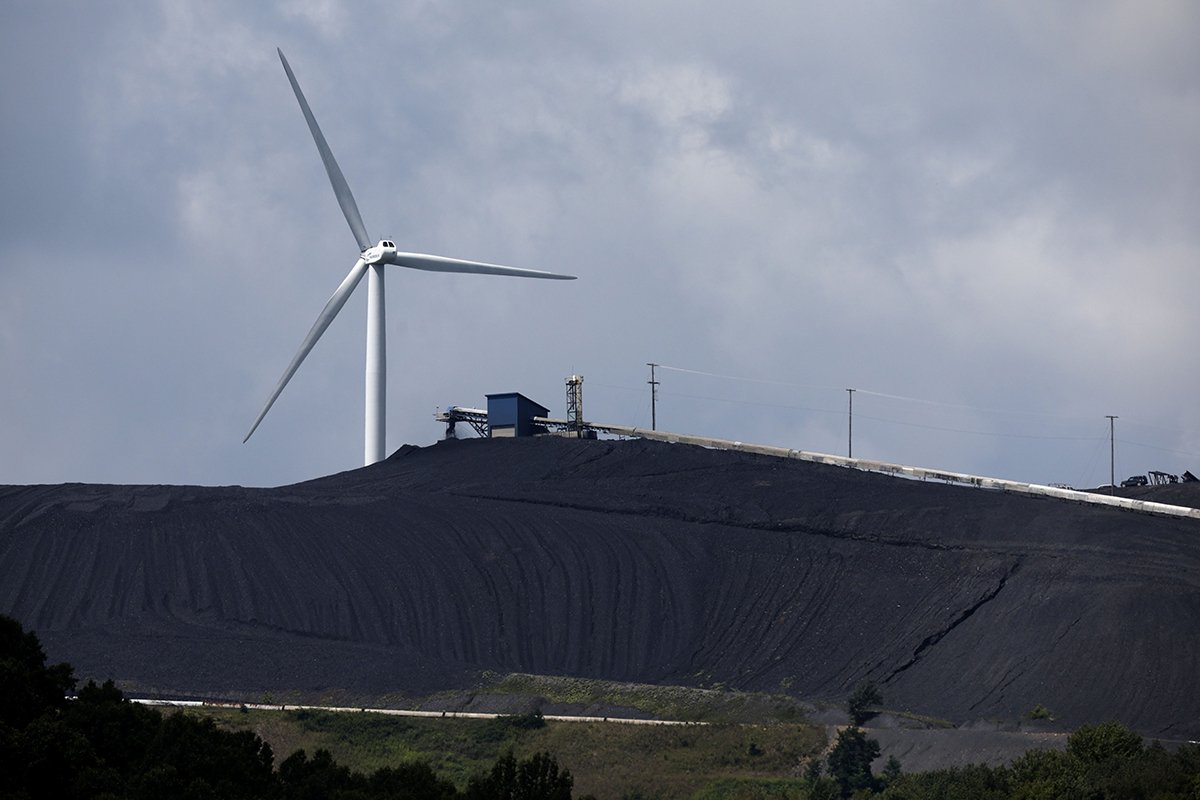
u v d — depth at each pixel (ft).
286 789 597.93
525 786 586.86
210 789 552.82
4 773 542.16
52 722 566.77
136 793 545.85
